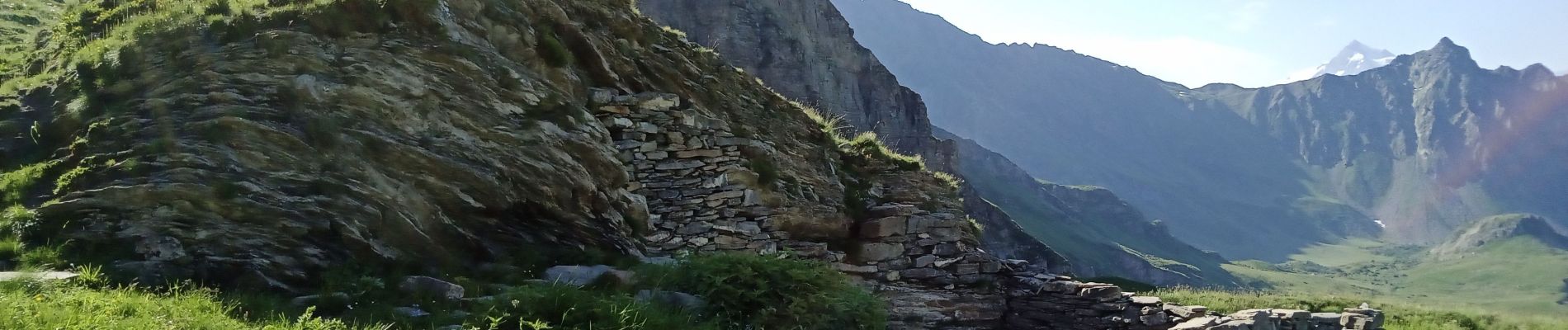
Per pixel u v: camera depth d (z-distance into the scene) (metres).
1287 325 21.91
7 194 11.81
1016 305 23.09
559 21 18.86
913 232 22.45
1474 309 37.22
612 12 21.23
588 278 13.88
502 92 15.62
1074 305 22.50
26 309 8.95
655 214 18.55
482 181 14.43
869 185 24.09
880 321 14.91
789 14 81.69
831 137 25.00
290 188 12.48
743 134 20.52
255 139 12.60
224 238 11.63
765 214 19.80
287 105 13.23
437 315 11.12
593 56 19.20
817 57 82.19
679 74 21.47
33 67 14.88
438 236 13.73
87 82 13.48
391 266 12.77
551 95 16.67
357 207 12.84
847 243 22.05
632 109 19.09
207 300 10.36
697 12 76.56
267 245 11.85
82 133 12.68
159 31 13.95
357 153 13.33
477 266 14.05
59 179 11.92
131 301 9.80
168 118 12.61
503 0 17.44
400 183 13.55
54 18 22.06
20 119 13.26
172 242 11.35
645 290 13.69
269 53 13.57
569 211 15.75
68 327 8.75
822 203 21.84
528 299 11.38
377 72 14.11
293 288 11.70
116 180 11.74
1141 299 22.30
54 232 11.19
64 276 10.26
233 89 13.05
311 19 14.23
